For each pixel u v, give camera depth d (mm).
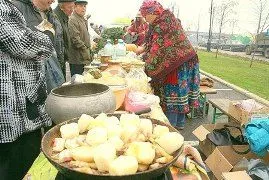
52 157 1074
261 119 3109
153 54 3773
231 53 23797
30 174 1393
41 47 1940
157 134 1223
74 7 5645
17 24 1837
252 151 3025
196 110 5402
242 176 2609
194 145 4125
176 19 3824
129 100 2113
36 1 2676
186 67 3881
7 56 1908
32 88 2068
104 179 911
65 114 1500
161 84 3908
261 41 20766
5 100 1923
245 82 9656
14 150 2172
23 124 2027
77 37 5613
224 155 3232
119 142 1093
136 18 6902
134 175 911
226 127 3631
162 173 1018
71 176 968
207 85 5438
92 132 1138
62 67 3793
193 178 1451
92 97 1531
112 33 6039
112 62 3268
